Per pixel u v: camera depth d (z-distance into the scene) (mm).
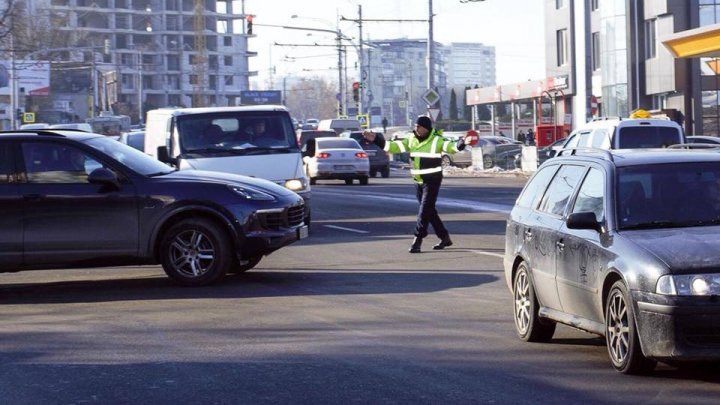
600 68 115125
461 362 16922
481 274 27562
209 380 15914
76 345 18969
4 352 18438
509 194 62156
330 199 58562
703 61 104812
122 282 27578
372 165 90000
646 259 14570
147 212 25406
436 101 96312
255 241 25734
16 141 25438
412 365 16734
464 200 56594
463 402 14234
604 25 112562
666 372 15734
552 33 129125
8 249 25000
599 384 15078
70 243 25188
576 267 16500
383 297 23938
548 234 17688
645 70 108312
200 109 37188
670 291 14094
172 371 16609
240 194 25812
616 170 16703
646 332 14461
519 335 18938
